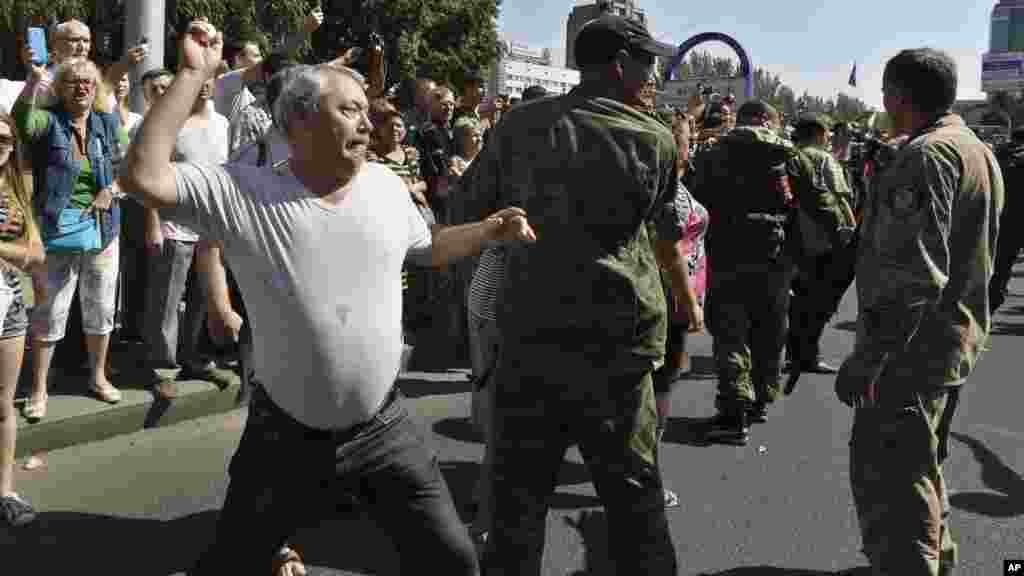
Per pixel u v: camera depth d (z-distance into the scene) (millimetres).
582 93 2578
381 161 5281
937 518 2928
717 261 5023
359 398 2232
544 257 2529
